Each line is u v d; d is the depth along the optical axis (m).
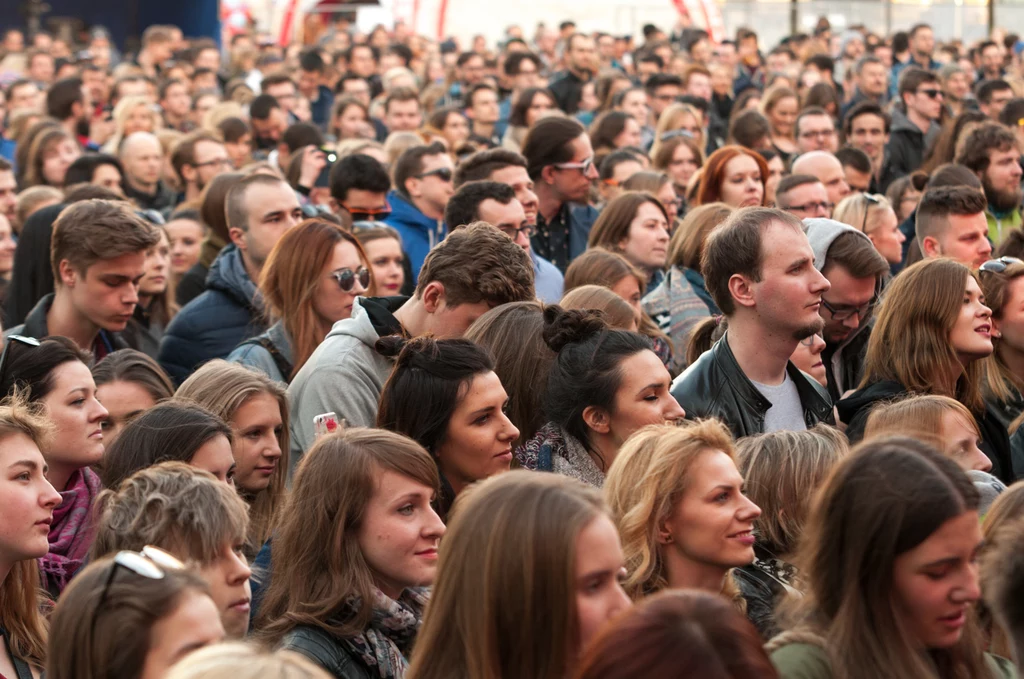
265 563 5.30
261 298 8.28
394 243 9.45
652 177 11.57
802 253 6.42
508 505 3.75
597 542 3.71
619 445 5.70
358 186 10.91
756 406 6.51
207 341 8.65
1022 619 3.76
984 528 4.62
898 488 3.73
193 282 10.22
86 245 7.56
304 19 42.34
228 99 22.83
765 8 37.75
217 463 5.38
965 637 4.05
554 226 11.23
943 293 6.79
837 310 7.35
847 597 3.77
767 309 6.45
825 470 5.16
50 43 32.53
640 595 4.58
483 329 6.15
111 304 7.69
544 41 33.28
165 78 24.30
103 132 19.03
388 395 5.57
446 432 5.44
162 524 4.34
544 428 5.84
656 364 5.73
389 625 4.57
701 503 4.64
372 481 4.63
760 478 5.21
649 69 25.86
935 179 11.41
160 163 14.48
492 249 6.46
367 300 6.76
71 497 5.64
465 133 17.69
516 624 3.66
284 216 8.77
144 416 5.45
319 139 15.17
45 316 7.89
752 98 20.97
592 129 15.55
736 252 6.48
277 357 7.41
